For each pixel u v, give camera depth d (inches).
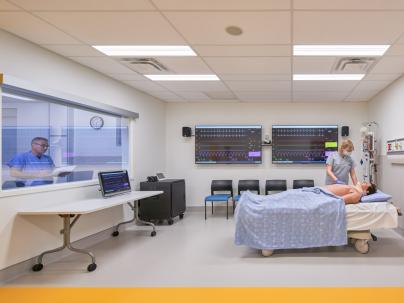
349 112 261.0
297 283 111.0
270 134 266.7
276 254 145.9
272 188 251.9
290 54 141.4
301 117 265.1
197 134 267.1
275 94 233.9
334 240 139.3
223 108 270.7
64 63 148.5
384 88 210.5
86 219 164.4
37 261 129.4
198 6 97.4
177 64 159.6
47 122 163.3
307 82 195.0
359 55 141.3
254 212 142.4
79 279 117.6
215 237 180.4
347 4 94.0
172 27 113.9
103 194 161.8
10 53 119.5
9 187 127.3
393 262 133.4
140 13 102.9
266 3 94.4
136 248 159.2
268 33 117.6
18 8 99.9
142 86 210.5
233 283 111.7
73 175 170.7
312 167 261.4
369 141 223.6
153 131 248.8
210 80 192.1
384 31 114.1
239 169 267.3
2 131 121.3
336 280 113.6
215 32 117.7
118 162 214.4
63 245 132.0
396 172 188.9
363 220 140.9
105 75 181.5
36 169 144.6
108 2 95.7
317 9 97.5
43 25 112.6
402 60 148.2
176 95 241.9
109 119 209.8
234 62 154.9
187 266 130.5
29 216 126.6
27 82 125.3
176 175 272.7
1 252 114.2
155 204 216.1
